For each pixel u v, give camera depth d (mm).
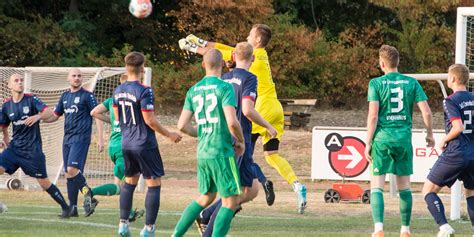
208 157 18078
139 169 20906
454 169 21000
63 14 91062
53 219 26719
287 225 25828
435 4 85188
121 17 93062
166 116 81688
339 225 25984
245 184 20453
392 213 30531
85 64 88250
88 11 93062
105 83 48250
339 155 41656
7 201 33469
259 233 23375
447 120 21328
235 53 20625
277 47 87938
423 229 25375
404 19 89562
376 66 92000
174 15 88375
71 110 27734
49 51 88188
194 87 18469
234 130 17734
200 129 18312
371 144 21047
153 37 93500
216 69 18422
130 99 20344
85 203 27172
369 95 20969
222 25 87438
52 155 39906
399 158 21047
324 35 95438
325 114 85750
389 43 94250
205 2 84875
